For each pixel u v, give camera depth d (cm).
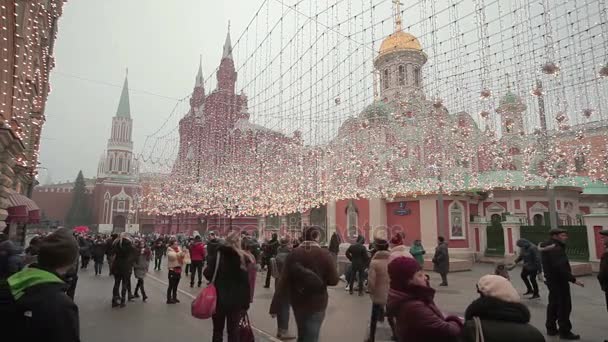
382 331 824
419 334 315
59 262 306
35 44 1650
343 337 780
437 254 1608
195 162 4853
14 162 1502
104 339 759
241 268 598
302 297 564
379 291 712
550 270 785
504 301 294
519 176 3203
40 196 11394
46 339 262
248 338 591
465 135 2556
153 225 8312
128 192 10162
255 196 3656
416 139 2798
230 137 3728
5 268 702
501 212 3177
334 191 3025
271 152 3256
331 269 586
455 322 330
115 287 1127
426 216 2911
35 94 1900
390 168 3002
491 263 2709
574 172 2852
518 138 2683
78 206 10888
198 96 5094
